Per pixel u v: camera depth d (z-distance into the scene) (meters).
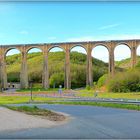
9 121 27.94
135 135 21.34
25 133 22.12
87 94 92.88
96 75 182.62
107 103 56.84
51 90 121.25
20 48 132.00
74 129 24.45
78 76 166.12
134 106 47.91
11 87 168.75
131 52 124.38
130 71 106.06
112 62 125.56
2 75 132.75
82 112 41.84
